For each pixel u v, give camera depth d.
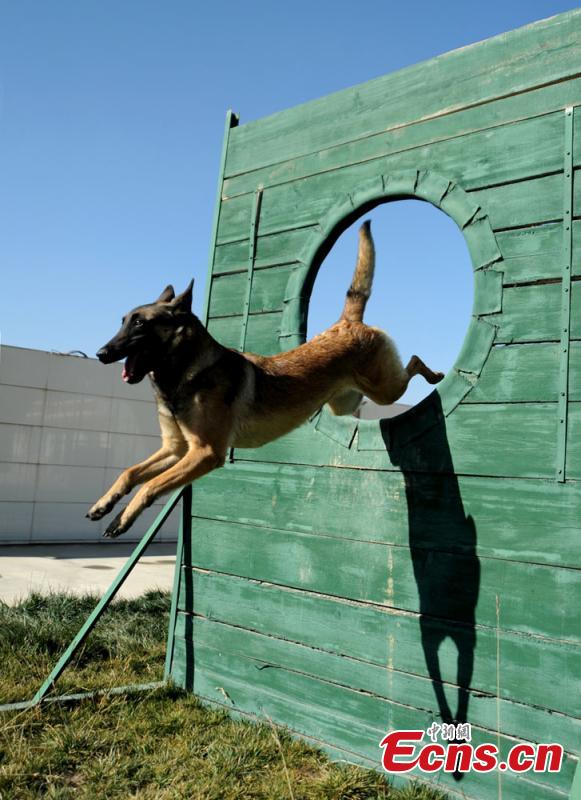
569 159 3.32
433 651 3.55
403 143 4.08
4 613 6.35
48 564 10.55
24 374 12.64
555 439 3.24
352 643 3.91
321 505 4.20
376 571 3.87
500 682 3.28
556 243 3.33
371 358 4.22
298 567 4.25
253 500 4.58
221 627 4.64
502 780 3.21
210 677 4.64
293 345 4.50
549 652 3.14
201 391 3.55
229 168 5.20
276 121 4.89
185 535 4.99
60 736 3.80
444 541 3.59
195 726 4.15
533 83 3.51
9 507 12.45
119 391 13.90
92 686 4.72
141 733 4.01
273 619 4.34
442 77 3.93
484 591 3.40
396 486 3.84
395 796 3.39
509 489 3.38
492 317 3.54
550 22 3.49
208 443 3.53
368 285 4.40
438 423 3.69
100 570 10.29
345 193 4.35
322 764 3.75
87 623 4.67
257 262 4.85
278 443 4.49
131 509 3.23
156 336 3.54
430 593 3.61
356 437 4.07
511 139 3.56
